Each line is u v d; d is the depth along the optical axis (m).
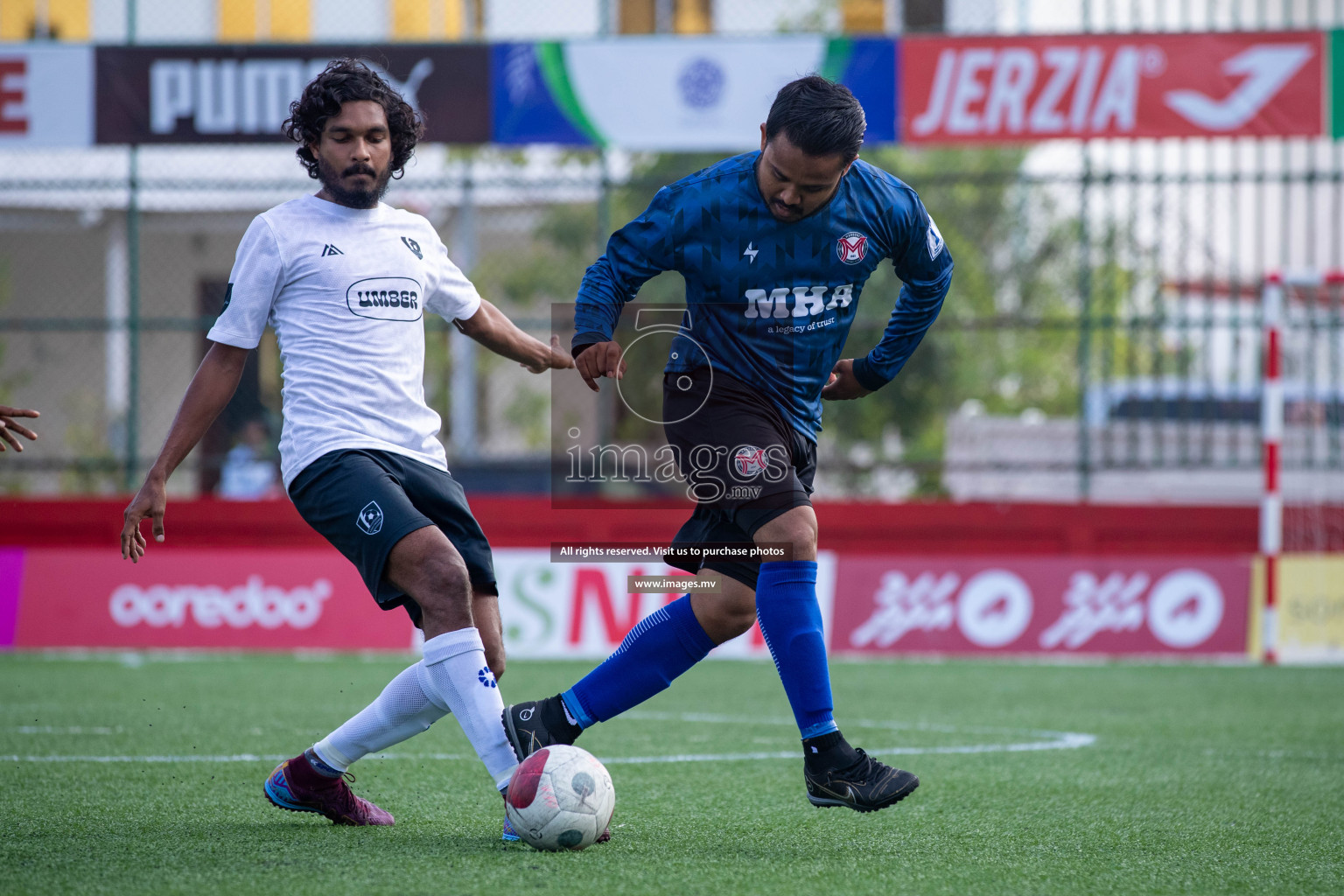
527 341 12.88
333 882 9.40
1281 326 32.66
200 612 33.59
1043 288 56.34
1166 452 43.62
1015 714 22.45
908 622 33.53
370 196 11.48
